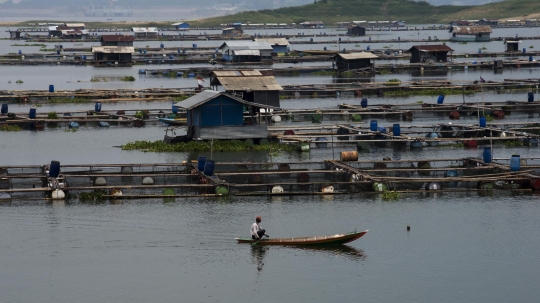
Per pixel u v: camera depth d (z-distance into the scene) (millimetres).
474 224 64750
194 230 62812
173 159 89500
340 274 54125
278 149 95312
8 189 72625
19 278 53469
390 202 71312
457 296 50469
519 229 63469
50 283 52688
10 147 98688
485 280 53062
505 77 194375
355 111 124562
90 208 69000
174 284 52531
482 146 98750
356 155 81625
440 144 99000
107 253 58000
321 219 65938
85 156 92250
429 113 124812
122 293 51094
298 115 120438
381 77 198750
